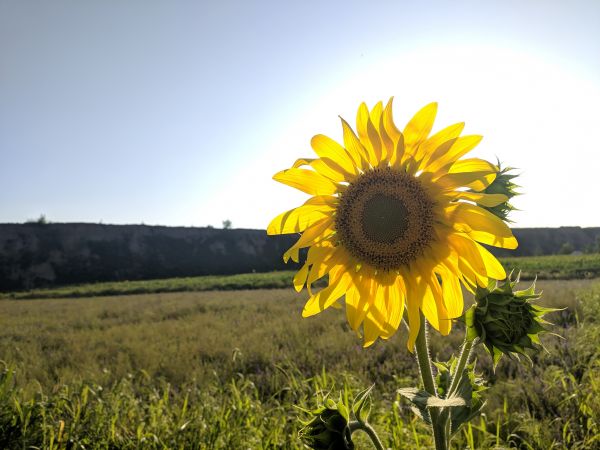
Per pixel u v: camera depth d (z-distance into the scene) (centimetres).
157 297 3325
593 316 1242
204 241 8219
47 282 6738
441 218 259
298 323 1488
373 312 276
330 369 904
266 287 4078
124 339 1434
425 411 254
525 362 805
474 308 246
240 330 1484
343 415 257
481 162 251
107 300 3316
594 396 609
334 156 266
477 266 246
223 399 693
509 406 657
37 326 1939
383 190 264
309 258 275
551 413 612
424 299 262
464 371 273
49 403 564
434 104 247
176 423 577
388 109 251
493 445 530
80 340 1497
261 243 8419
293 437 522
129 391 742
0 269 6719
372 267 274
